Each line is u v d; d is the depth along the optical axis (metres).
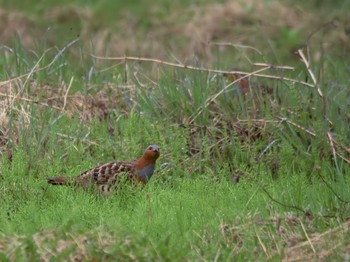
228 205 11.96
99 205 12.04
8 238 10.37
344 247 10.70
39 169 13.30
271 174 13.64
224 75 16.08
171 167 13.63
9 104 14.59
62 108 14.98
